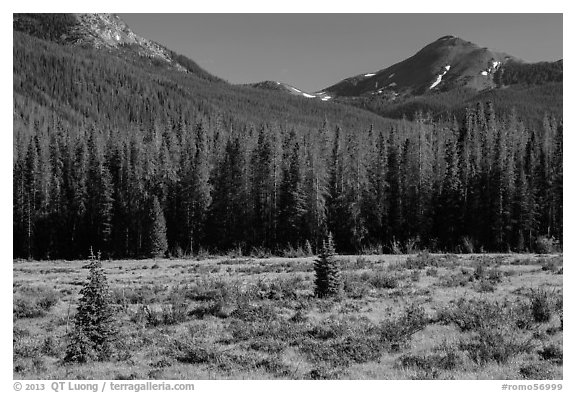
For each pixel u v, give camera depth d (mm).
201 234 88188
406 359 18625
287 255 76750
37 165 96562
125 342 22297
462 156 93000
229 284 36438
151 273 51500
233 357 19891
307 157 89500
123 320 27750
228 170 89750
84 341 20422
